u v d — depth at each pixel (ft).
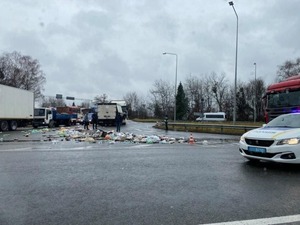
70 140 57.72
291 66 233.35
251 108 290.15
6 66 239.30
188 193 19.04
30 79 243.60
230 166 28.68
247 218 14.78
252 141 28.68
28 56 247.50
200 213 15.42
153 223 14.06
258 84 286.05
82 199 17.66
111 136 60.85
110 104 130.31
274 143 26.76
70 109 191.72
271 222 14.28
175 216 14.97
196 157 34.40
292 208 16.31
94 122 98.53
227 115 293.43
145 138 57.36
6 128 94.79
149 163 29.99
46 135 71.97
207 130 93.91
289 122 31.35
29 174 24.26
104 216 14.93
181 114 296.51
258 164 29.76
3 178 22.81
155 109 302.25
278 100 52.37
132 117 331.98
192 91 304.30
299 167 27.94
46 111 122.52
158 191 19.45
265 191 19.69
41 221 14.21
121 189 19.89
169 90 297.74
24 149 41.60
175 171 25.98
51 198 17.79
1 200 17.31
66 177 23.25
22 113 101.35
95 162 30.32
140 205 16.63
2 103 89.56
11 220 14.29
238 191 19.65
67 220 14.37
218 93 298.56
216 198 18.04
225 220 14.47
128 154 36.50
